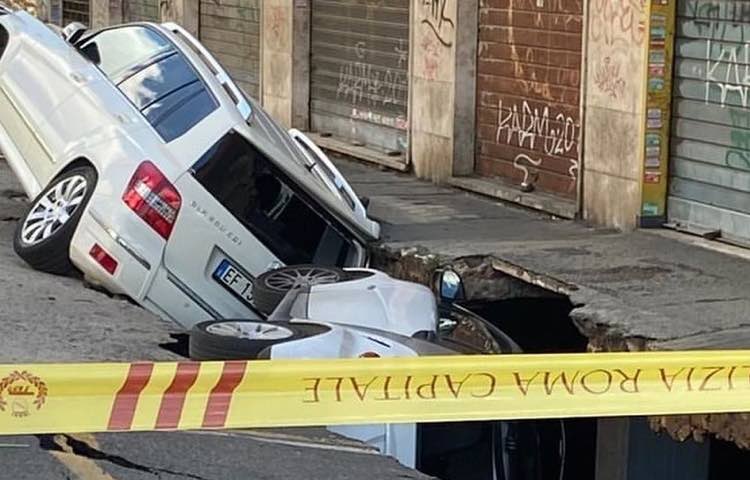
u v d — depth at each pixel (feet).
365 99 48.29
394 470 18.34
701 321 25.58
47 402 14.82
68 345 23.50
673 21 33.04
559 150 37.55
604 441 24.70
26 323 24.63
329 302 22.93
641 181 33.60
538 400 15.24
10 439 18.56
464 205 38.86
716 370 15.69
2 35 31.91
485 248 32.07
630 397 15.42
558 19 37.11
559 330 30.14
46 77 29.71
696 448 23.85
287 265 27.89
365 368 15.08
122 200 26.50
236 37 57.67
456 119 41.52
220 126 27.22
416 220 36.14
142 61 29.78
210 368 14.94
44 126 29.14
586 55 35.29
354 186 42.06
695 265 30.32
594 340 25.90
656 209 33.83
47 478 17.20
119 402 14.90
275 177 27.63
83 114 28.40
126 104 28.12
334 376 15.03
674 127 33.53
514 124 39.60
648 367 15.40
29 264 28.45
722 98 31.86
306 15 51.85
